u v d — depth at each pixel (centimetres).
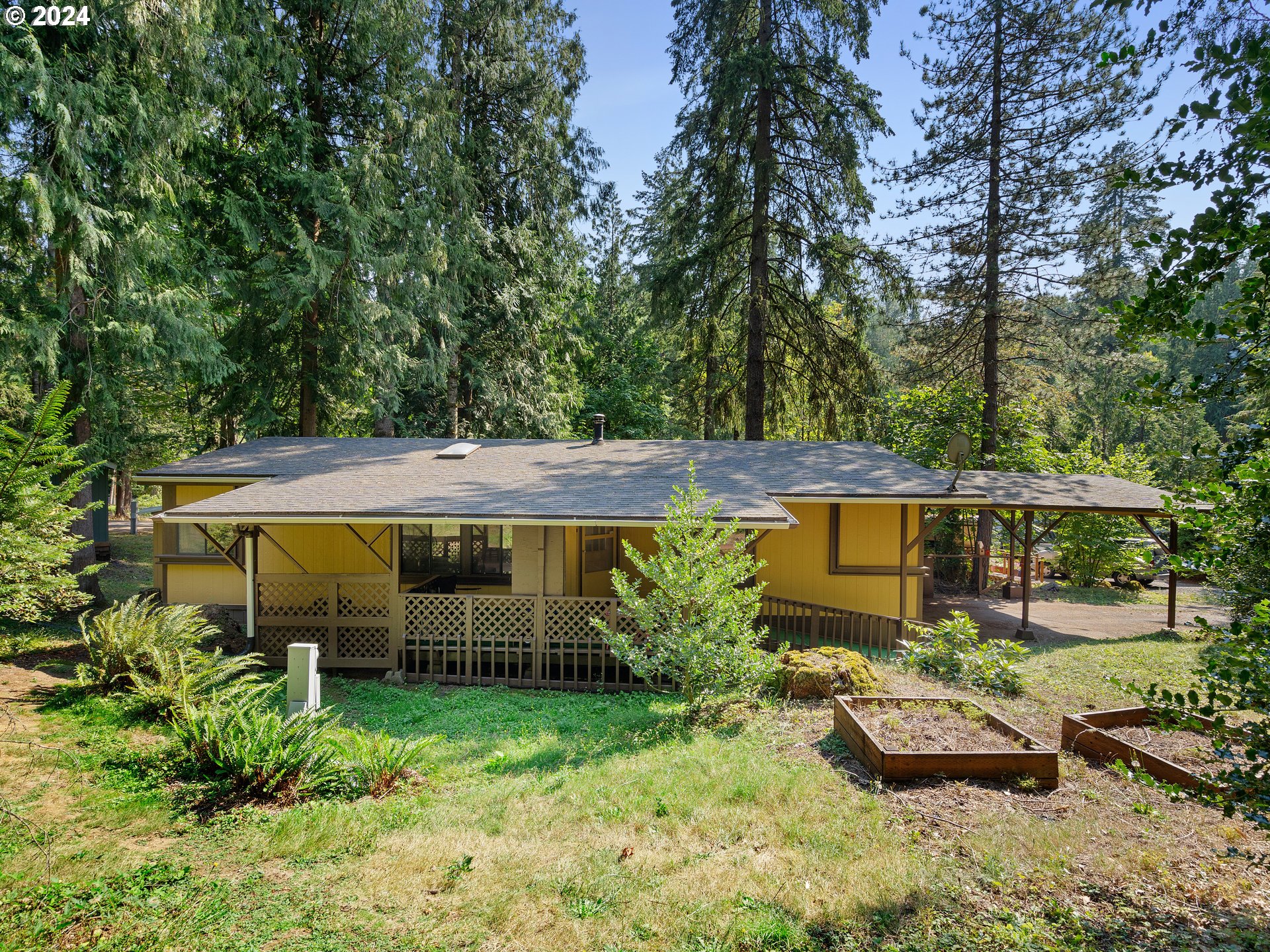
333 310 1664
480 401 2159
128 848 480
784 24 1844
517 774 668
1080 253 1784
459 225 1877
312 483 1162
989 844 452
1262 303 274
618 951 365
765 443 1513
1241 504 307
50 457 845
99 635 831
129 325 1216
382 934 383
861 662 813
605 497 1089
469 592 1302
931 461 1944
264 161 1578
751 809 520
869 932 371
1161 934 359
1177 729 316
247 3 1505
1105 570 2062
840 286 1847
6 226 1127
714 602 803
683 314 1952
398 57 1753
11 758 601
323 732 656
